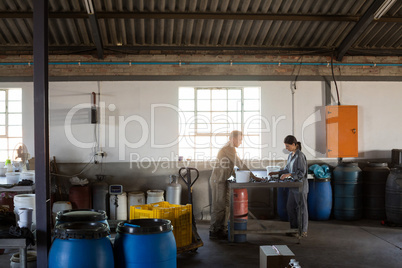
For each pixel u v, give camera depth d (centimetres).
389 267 451
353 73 725
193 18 620
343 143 701
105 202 665
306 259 477
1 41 671
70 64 683
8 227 398
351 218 677
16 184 415
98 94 688
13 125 697
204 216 696
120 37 667
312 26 666
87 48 675
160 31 656
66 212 405
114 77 691
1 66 680
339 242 550
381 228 630
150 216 453
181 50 696
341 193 680
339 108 701
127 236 345
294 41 700
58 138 682
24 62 680
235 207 554
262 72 711
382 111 728
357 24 641
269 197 698
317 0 623
